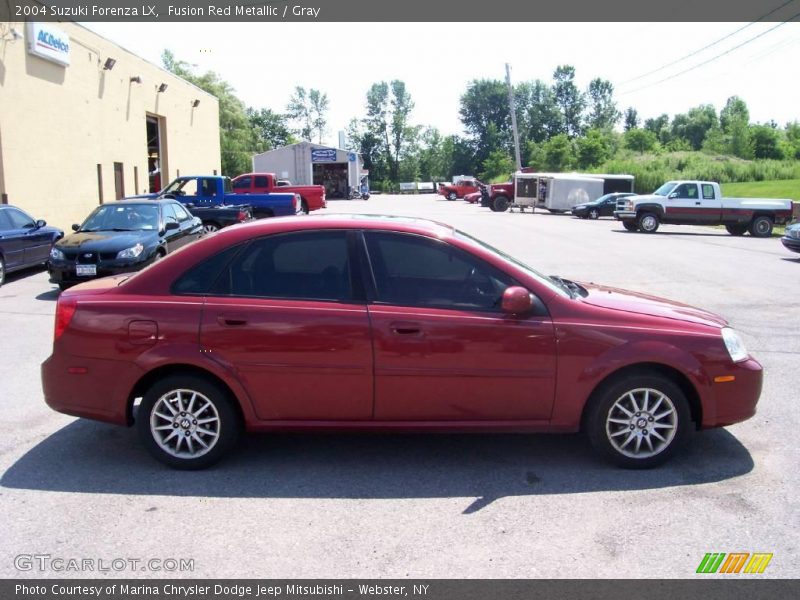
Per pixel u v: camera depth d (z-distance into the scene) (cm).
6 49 1731
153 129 3134
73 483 433
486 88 11612
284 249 453
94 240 1145
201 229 1541
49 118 1962
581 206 3547
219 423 447
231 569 336
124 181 2591
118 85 2516
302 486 430
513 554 349
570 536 367
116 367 443
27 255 1320
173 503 405
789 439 505
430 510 397
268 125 11488
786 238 1616
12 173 1772
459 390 440
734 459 470
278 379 439
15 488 425
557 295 448
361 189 6450
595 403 446
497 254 478
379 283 446
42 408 578
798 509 397
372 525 379
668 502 407
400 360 435
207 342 436
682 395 446
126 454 480
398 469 457
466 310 442
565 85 11712
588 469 455
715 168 5650
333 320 435
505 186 4306
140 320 440
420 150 12094
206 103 3828
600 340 438
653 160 6556
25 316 971
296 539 363
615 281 1273
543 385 441
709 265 1512
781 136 9650
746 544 358
